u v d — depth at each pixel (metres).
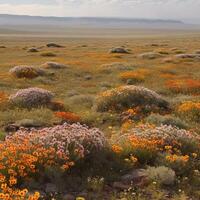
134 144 10.24
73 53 59.03
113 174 9.08
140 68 37.78
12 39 125.44
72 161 8.91
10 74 31.53
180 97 22.72
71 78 31.97
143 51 63.34
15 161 8.26
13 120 15.39
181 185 8.69
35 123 14.72
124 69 36.50
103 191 8.31
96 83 29.80
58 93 24.98
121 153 9.98
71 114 16.30
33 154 8.62
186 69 38.69
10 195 7.12
